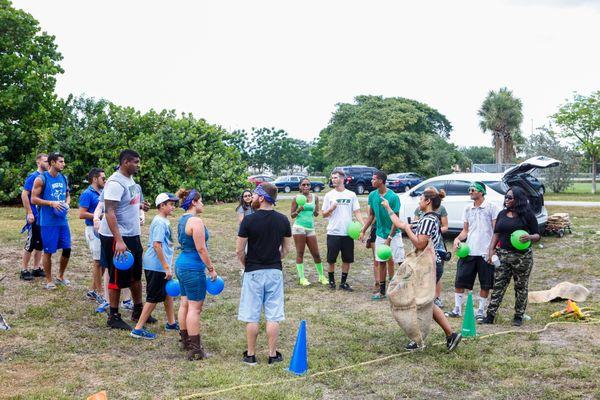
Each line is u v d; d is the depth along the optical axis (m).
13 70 23.84
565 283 8.45
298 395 4.77
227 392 4.83
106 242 6.66
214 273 5.76
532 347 6.00
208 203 23.95
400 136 49.34
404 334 6.64
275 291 5.64
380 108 51.59
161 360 5.73
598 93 33.72
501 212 7.04
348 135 51.31
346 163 50.78
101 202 7.07
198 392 4.87
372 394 4.91
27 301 7.59
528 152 36.03
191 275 5.68
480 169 40.03
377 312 7.72
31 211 8.22
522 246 6.76
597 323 6.96
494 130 48.78
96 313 7.26
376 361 5.67
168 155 22.83
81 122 21.86
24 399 4.61
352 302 8.36
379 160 50.06
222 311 7.75
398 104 51.84
